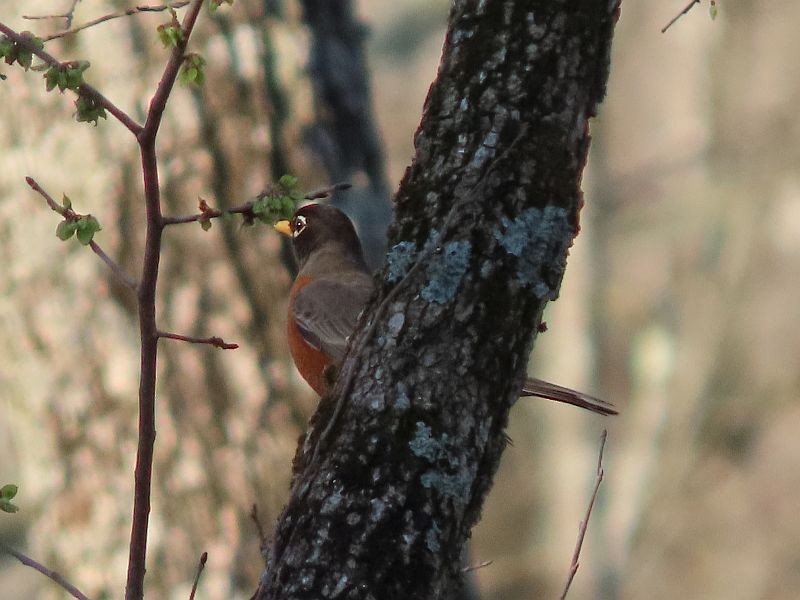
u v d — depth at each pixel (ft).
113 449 38.17
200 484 37.24
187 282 37.96
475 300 18.70
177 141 38.11
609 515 92.79
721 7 96.58
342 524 18.26
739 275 96.02
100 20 18.19
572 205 19.11
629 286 102.37
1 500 17.22
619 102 107.76
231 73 38.60
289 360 37.78
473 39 19.17
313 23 40.55
